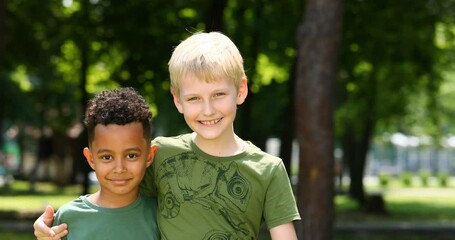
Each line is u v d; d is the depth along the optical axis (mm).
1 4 12125
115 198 3248
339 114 26016
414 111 31750
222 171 3270
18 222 16938
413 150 67250
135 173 3176
